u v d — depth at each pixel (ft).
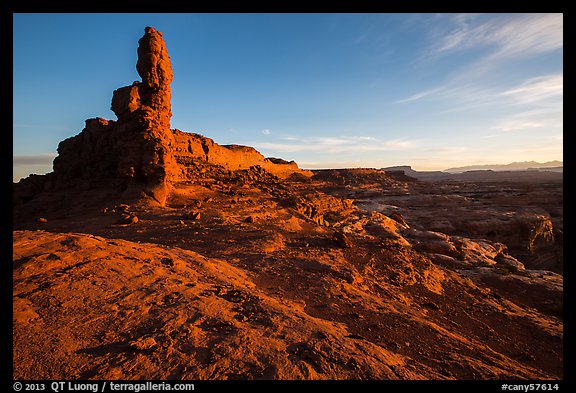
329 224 138.21
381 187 395.34
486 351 29.35
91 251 30.07
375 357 20.52
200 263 38.17
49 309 20.04
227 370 16.71
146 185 113.70
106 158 136.36
